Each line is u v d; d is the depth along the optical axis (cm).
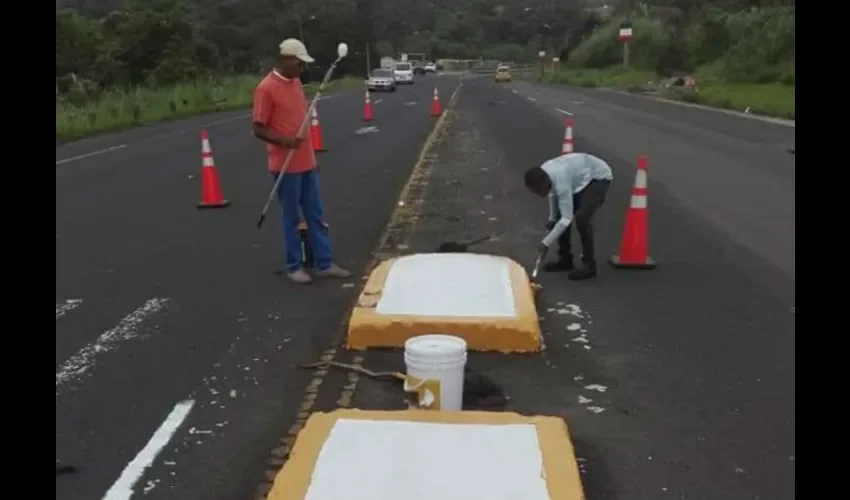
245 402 448
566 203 629
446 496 316
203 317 591
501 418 376
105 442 405
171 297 640
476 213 958
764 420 420
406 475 329
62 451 396
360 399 448
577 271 677
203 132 1016
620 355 507
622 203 1002
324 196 1080
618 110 2777
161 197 1113
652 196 1057
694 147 1617
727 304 606
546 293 635
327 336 546
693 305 604
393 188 1144
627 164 1370
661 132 1944
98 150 1727
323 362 498
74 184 1234
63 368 496
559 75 6725
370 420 374
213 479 370
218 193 1029
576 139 1777
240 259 757
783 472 370
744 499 349
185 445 401
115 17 4759
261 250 791
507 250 775
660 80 5044
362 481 326
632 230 705
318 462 339
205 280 688
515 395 450
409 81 6047
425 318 514
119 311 606
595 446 394
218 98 3325
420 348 396
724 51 5203
